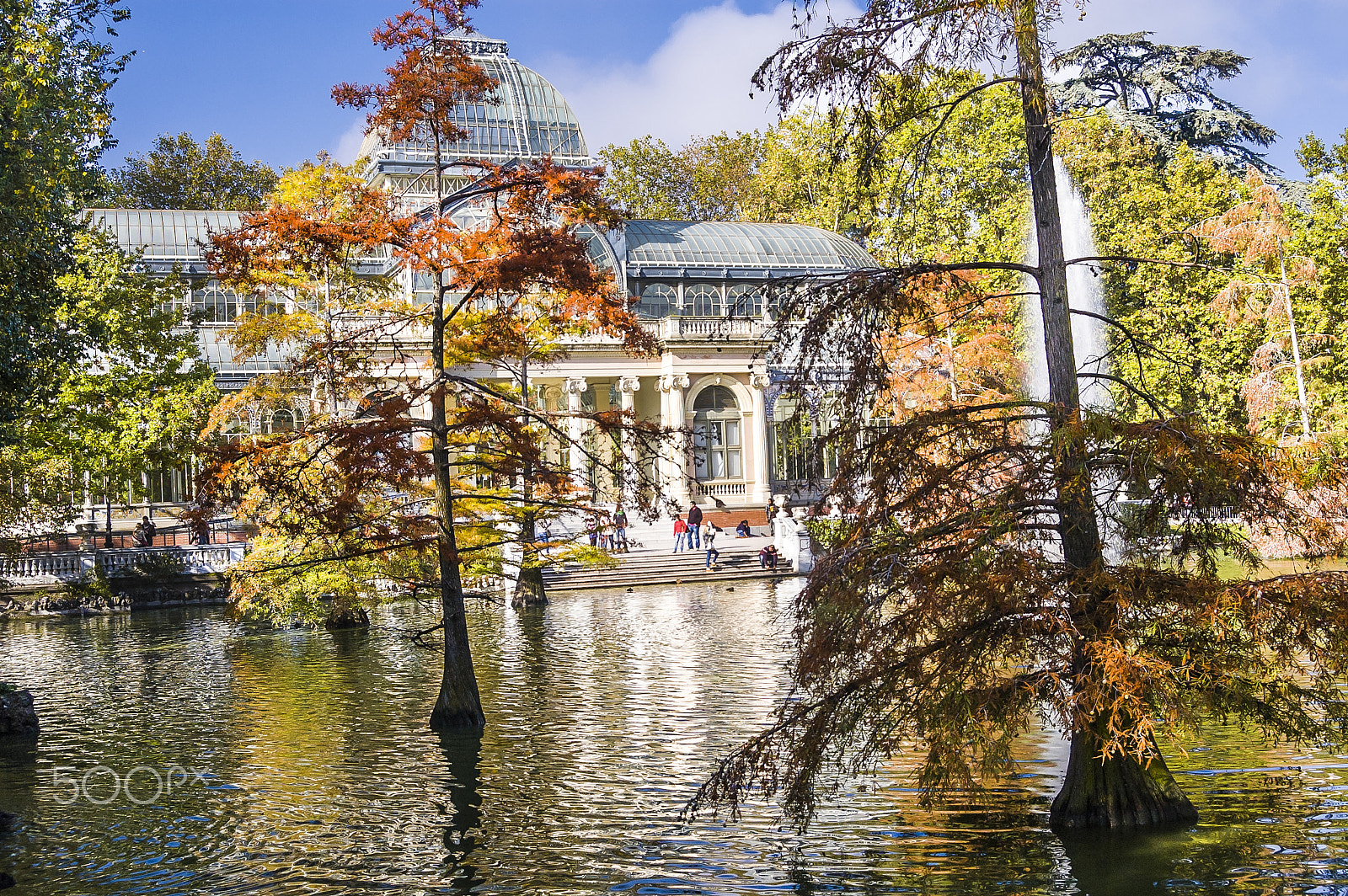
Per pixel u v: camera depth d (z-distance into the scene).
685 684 23.56
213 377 45.69
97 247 42.66
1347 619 10.75
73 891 12.35
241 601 32.66
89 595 43.47
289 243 20.33
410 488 20.70
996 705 11.44
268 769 17.72
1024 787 14.66
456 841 13.76
